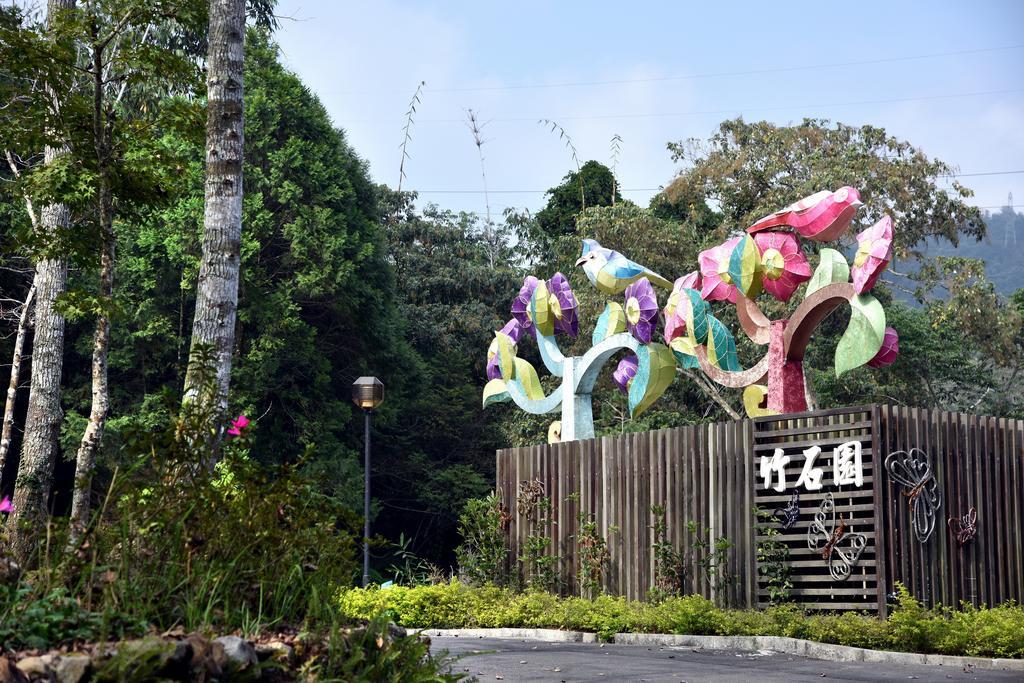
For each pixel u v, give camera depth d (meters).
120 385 27.20
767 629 11.95
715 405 32.06
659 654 11.20
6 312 21.64
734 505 13.73
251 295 26.97
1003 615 11.18
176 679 4.23
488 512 17.48
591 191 42.34
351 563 5.91
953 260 32.38
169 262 26.91
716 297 15.35
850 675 9.38
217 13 9.61
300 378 29.08
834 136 33.28
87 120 11.95
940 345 32.41
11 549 5.29
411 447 34.59
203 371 6.35
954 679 9.13
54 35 11.45
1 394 25.47
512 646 12.24
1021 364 33.84
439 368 36.38
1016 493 13.48
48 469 13.63
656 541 14.68
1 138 11.84
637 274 16.77
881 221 13.23
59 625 4.45
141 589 4.93
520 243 39.62
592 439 16.05
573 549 16.09
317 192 28.75
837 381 30.95
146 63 12.04
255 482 5.81
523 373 18.31
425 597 15.35
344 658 5.04
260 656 4.72
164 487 5.52
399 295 37.28
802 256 14.23
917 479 12.36
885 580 12.01
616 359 32.62
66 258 12.54
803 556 13.07
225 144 9.45
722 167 33.03
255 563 5.48
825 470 12.78
